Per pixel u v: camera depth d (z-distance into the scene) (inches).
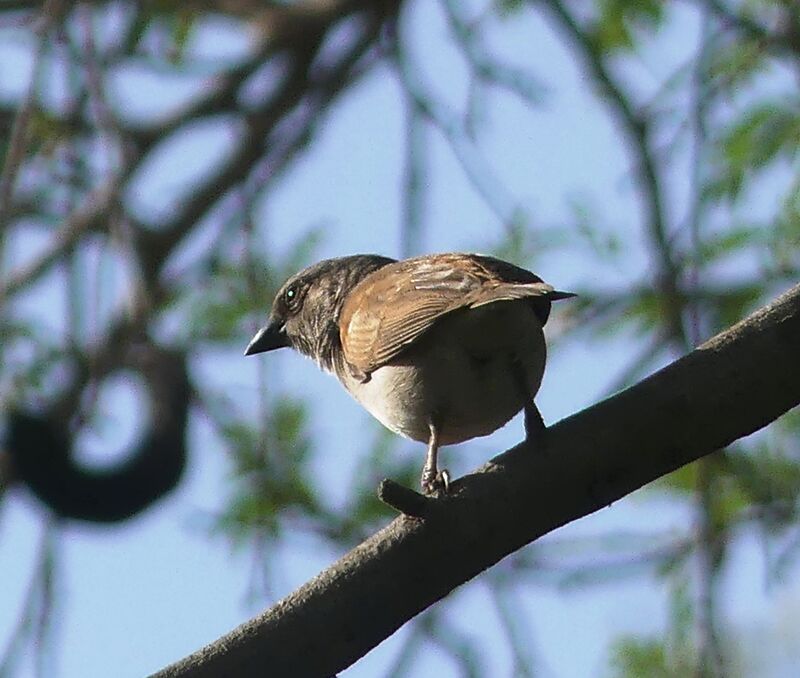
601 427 279.9
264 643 264.2
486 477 276.1
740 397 281.0
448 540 271.1
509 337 331.6
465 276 347.6
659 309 472.4
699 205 436.5
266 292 486.9
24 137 301.7
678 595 438.3
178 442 272.7
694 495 443.8
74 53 399.2
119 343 351.6
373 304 367.6
